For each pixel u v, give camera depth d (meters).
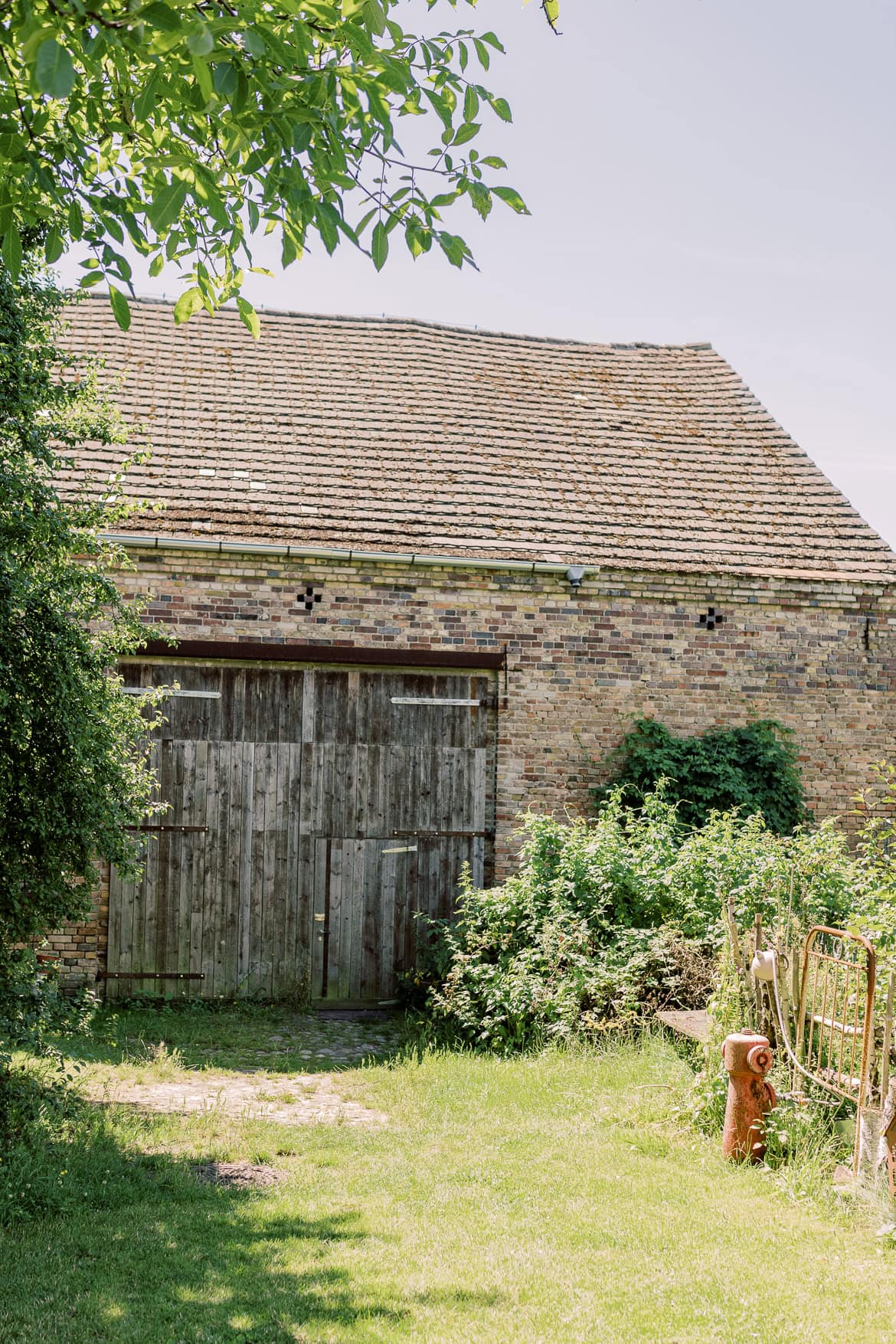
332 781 11.77
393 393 14.59
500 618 12.09
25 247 7.27
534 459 13.80
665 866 10.19
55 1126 6.52
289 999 11.52
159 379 13.88
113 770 7.68
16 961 7.01
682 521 13.15
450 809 11.95
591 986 9.11
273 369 14.62
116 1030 9.99
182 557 11.48
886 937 7.40
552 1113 7.46
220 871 11.52
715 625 12.49
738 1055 6.41
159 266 5.25
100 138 4.66
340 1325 4.31
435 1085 8.15
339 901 11.69
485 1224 5.42
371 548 11.73
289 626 11.65
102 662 7.86
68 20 3.51
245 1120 7.25
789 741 12.47
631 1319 4.39
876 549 13.21
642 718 12.26
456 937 11.02
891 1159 5.48
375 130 4.44
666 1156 6.55
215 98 3.74
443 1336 4.23
